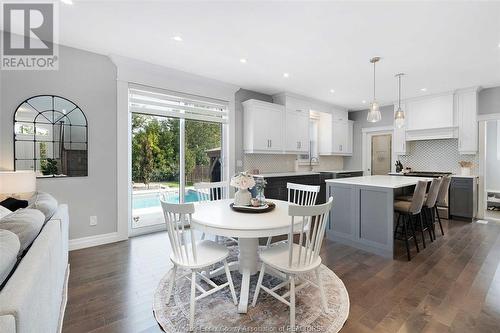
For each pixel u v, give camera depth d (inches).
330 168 266.2
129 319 69.9
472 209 179.5
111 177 131.0
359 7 87.1
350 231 131.3
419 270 101.4
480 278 94.2
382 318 70.9
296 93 201.3
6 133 104.8
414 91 193.0
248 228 70.4
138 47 119.1
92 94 124.3
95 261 107.3
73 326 66.3
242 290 75.6
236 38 109.9
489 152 195.9
